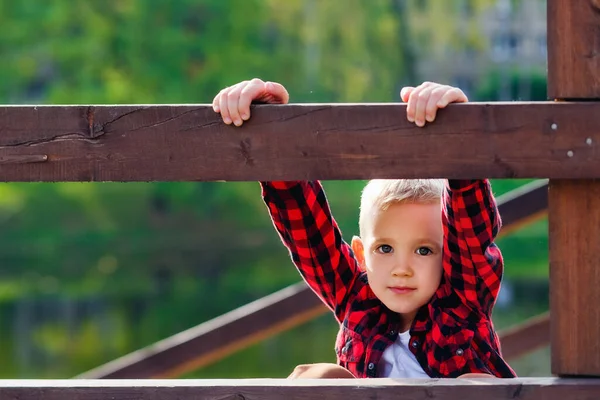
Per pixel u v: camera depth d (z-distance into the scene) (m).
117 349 12.99
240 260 23.67
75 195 25.28
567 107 1.70
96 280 21.64
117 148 1.77
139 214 25.70
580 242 1.73
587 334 1.74
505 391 1.72
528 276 19.36
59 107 1.77
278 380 1.78
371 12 25.06
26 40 24.66
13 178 1.78
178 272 22.73
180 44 24.12
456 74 31.41
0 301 18.66
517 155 1.71
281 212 2.23
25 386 1.76
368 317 2.27
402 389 1.73
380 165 1.73
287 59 25.02
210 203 25.75
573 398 1.71
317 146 1.74
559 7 1.72
